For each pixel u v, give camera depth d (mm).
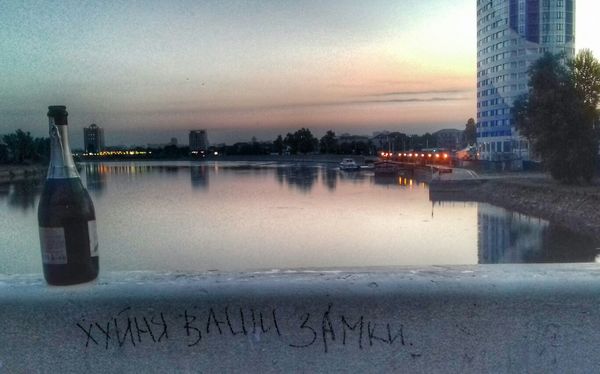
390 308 1736
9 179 110562
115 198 69750
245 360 1739
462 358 1746
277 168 148625
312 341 1741
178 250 35562
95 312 1750
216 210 53969
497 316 1746
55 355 1752
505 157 104312
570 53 113375
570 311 1746
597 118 43750
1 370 1748
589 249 31547
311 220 45906
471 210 49125
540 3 112125
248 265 31219
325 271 1867
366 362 1737
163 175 125500
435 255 32781
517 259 30438
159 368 1748
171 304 1744
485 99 127000
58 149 1818
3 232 44375
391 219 45250
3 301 1745
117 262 32281
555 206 43094
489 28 125688
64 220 1747
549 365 1749
